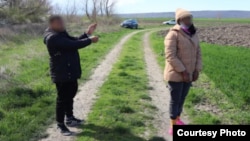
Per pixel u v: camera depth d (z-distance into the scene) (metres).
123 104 5.37
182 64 4.04
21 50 12.15
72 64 4.05
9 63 8.93
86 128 4.38
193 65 4.14
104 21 37.78
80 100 5.70
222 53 12.23
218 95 6.03
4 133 4.14
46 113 4.89
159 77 7.92
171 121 4.28
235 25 37.47
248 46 16.20
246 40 19.70
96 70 8.66
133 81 7.25
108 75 7.92
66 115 4.48
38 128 4.37
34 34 17.52
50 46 3.95
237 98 5.67
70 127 4.43
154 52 13.15
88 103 5.52
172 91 4.20
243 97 5.61
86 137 4.07
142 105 5.45
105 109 5.11
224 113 5.11
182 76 4.11
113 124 4.50
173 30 4.10
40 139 4.07
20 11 26.52
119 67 9.10
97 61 10.15
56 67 4.02
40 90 6.06
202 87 6.74
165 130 4.40
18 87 6.01
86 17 38.53
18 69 8.14
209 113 5.07
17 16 25.45
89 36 4.29
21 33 16.81
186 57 4.08
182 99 4.36
